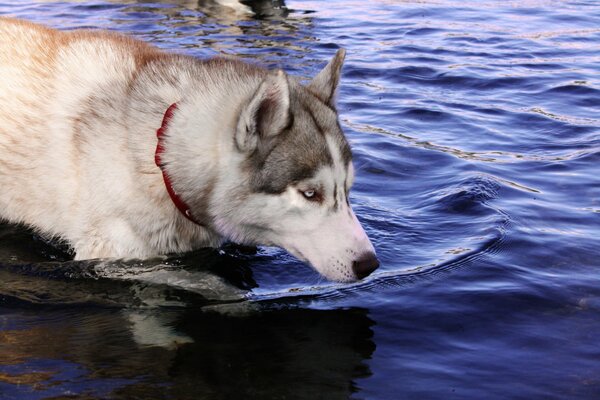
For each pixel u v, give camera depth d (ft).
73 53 5.43
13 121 5.38
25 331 4.75
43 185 5.35
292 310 5.02
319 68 8.84
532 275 5.34
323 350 4.67
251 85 5.10
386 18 11.94
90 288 5.17
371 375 4.50
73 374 4.42
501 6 13.07
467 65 9.37
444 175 6.60
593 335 4.82
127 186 5.13
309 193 4.95
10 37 5.55
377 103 8.04
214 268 5.42
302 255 5.09
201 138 4.99
